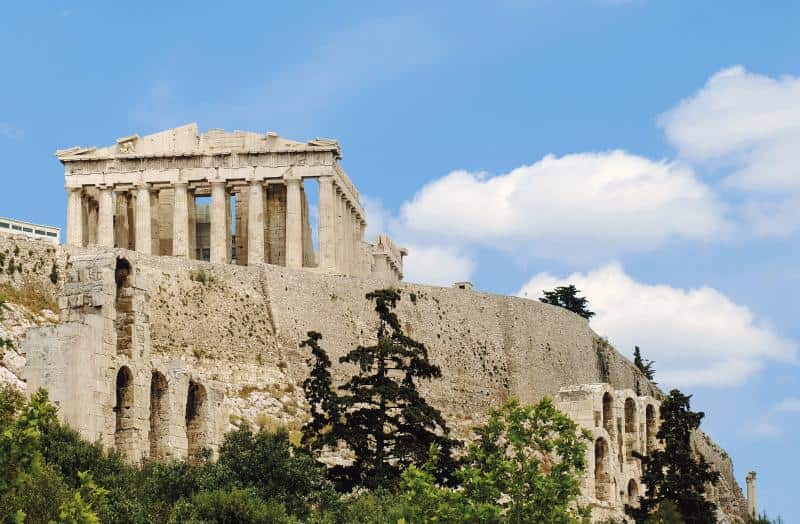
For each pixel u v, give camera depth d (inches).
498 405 7180.1
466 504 3535.9
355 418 4822.8
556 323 7751.0
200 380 4660.4
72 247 5910.4
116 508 3732.8
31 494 3449.8
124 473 4033.0
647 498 5403.5
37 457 2738.7
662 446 6309.1
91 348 4178.2
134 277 4431.6
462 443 4859.7
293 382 6269.7
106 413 4200.3
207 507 3922.2
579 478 3843.5
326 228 7869.1
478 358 7209.6
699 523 5191.9
